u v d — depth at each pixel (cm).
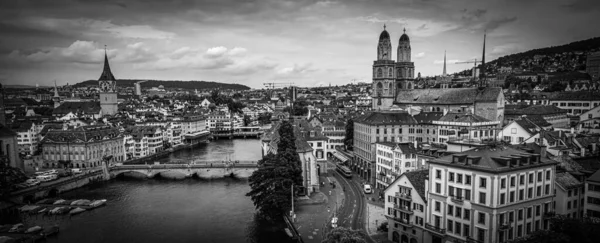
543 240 7031
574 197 9369
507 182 8019
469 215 8369
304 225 11419
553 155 11081
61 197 15962
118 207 14562
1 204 14162
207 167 19662
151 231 12025
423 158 13138
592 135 15050
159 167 19775
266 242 11081
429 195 9219
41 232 11694
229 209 14162
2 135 18338
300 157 14625
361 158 19488
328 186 16312
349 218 11894
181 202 15150
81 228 12344
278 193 12219
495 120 18138
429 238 9300
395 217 10094
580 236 7038
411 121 18800
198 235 11669
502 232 8050
